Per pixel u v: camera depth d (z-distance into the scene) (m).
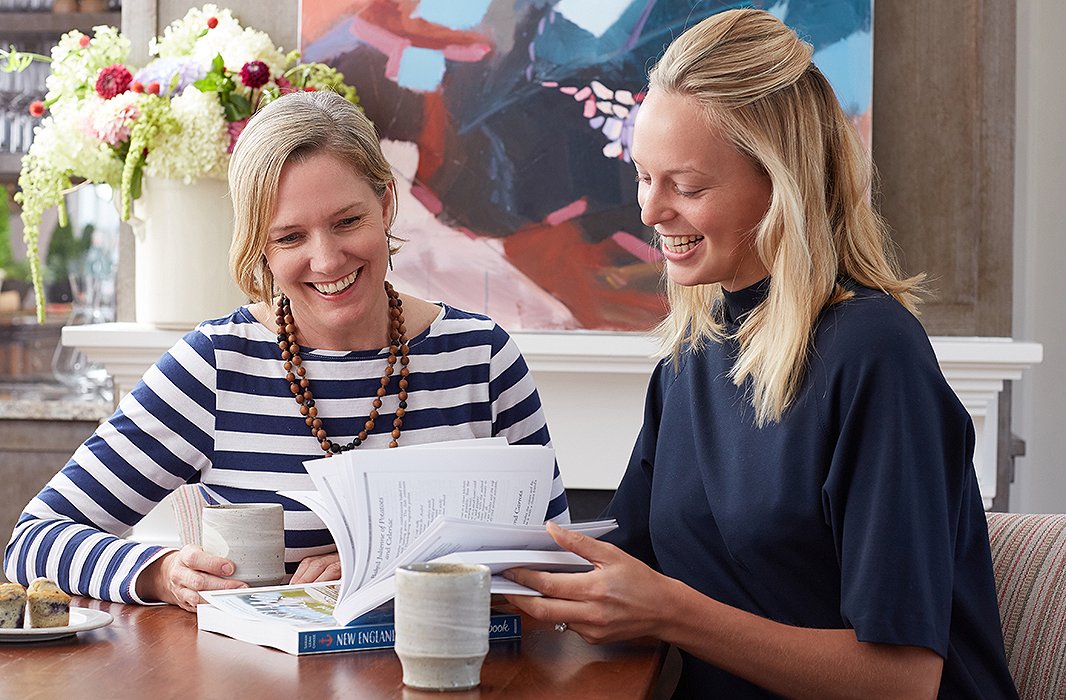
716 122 1.35
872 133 2.62
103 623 1.34
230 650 1.27
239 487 1.69
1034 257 3.39
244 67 2.46
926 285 2.64
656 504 1.51
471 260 2.66
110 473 1.66
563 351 2.55
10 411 2.97
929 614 1.20
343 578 1.29
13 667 1.20
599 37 2.62
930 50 2.61
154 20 2.75
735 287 1.45
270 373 1.71
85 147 2.48
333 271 1.58
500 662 1.25
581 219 2.64
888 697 1.21
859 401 1.27
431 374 1.76
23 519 1.63
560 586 1.23
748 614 1.25
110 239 3.47
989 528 1.63
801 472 1.32
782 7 2.57
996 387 2.51
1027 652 1.52
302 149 1.56
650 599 1.22
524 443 1.83
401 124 2.67
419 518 1.30
